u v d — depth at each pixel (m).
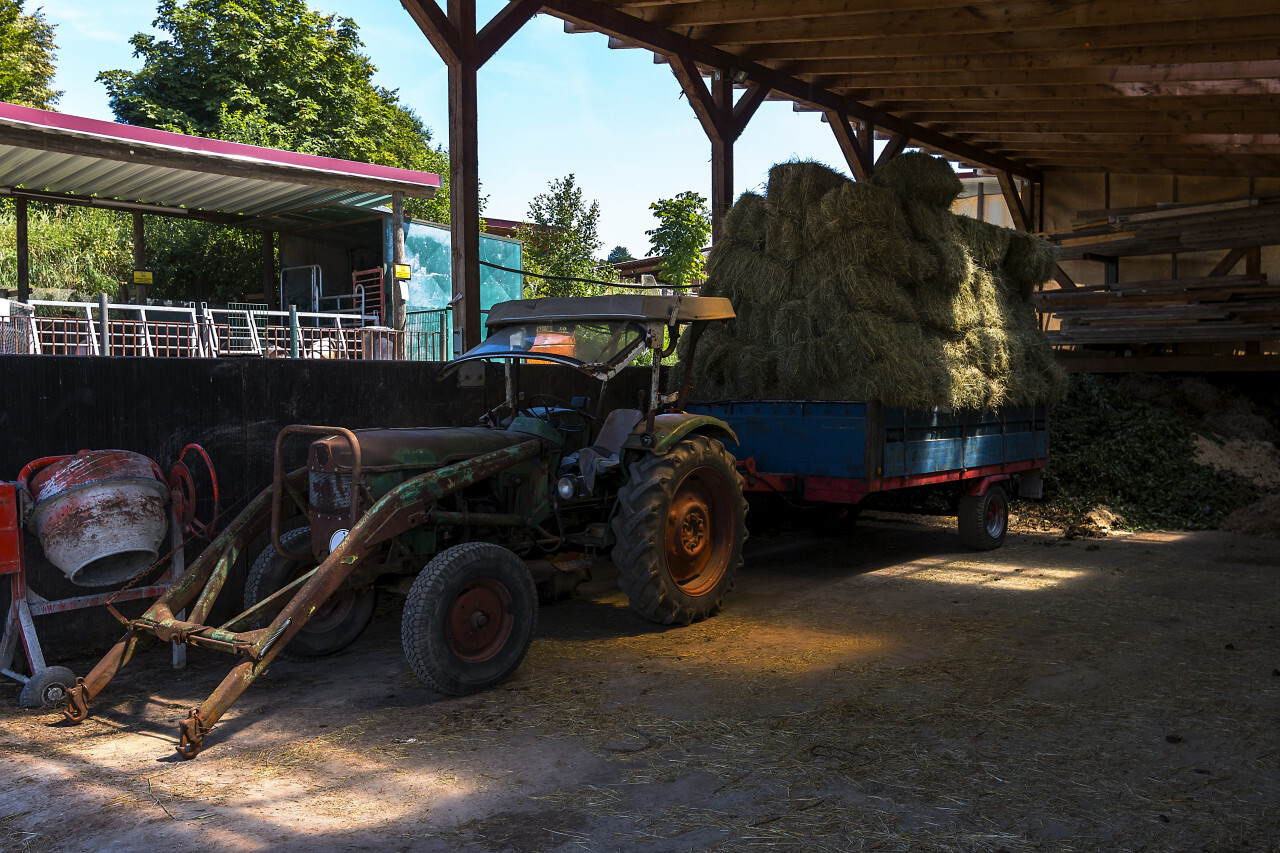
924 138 11.89
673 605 5.04
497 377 6.79
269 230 14.80
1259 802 2.95
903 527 8.82
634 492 4.92
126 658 3.90
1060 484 9.43
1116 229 13.08
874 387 6.09
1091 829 2.77
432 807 2.93
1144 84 8.61
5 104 8.27
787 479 6.56
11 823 2.83
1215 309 11.83
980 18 7.35
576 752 3.38
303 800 2.99
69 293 17.38
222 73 23.75
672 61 8.60
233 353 9.26
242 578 5.23
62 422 4.51
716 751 3.38
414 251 13.67
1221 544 7.84
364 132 26.44
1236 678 4.20
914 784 3.09
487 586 4.16
